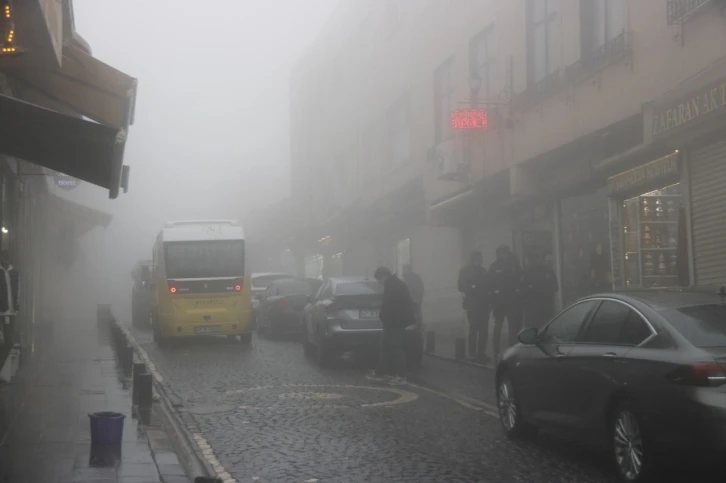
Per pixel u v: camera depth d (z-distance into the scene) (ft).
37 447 28.81
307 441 30.99
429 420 34.91
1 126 26.09
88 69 38.01
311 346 60.13
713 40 41.14
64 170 29.37
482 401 39.68
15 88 38.93
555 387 27.25
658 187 47.78
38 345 68.33
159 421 34.45
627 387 23.21
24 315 59.57
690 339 22.39
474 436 31.48
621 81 49.16
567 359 26.53
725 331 22.71
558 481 24.57
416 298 70.08
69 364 54.39
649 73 46.44
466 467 26.55
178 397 41.96
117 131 26.37
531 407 29.14
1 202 47.50
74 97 38.50
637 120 47.57
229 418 35.91
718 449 20.53
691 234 44.16
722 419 20.56
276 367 54.29
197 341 75.51
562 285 61.36
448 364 55.52
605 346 25.09
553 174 59.16
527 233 67.41
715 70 37.88
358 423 34.42
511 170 62.13
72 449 28.50
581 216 58.75
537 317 53.01
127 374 48.80
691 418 20.98
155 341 74.84
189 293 70.33
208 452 29.32
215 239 71.36
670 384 21.71
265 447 30.07
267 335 78.89
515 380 30.30
